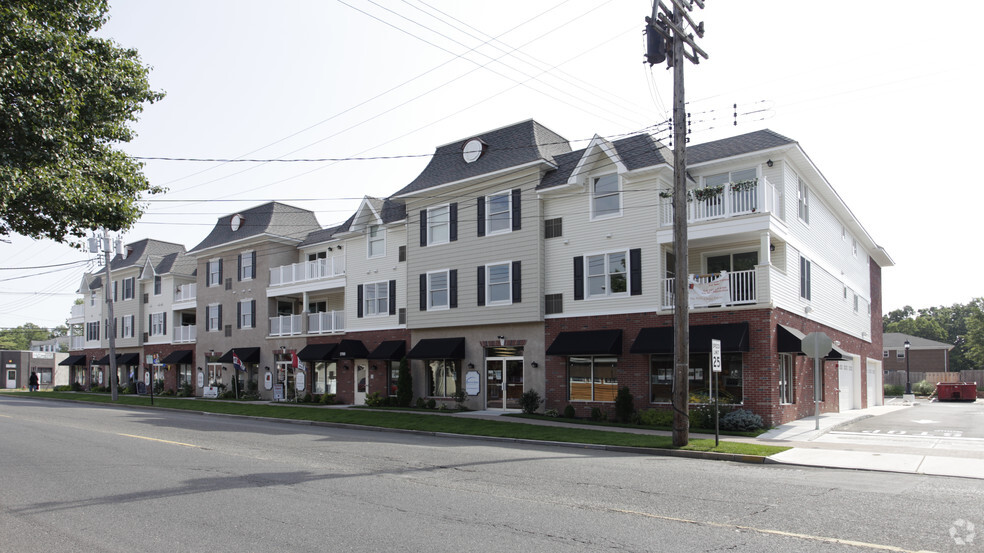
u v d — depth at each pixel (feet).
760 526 26.30
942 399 139.85
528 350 86.02
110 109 47.09
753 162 74.84
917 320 294.25
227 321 137.80
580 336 80.12
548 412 81.41
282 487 35.17
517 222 87.51
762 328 68.08
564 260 83.76
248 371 132.46
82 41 45.21
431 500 31.65
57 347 356.38
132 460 45.42
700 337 69.82
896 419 83.87
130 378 164.55
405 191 100.22
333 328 114.62
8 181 37.45
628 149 80.18
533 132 90.63
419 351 95.86
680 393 54.80
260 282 130.62
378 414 87.04
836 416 82.58
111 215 46.39
